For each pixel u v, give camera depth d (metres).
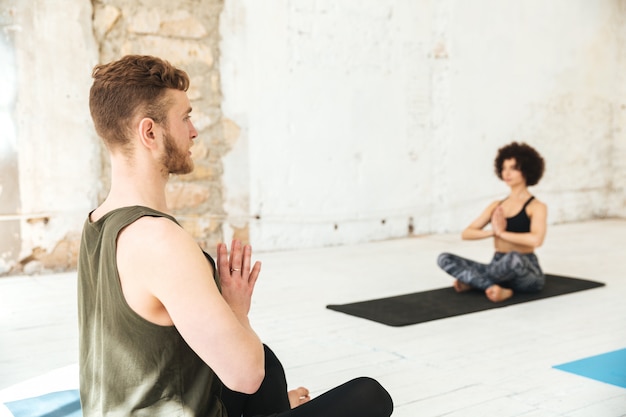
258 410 1.56
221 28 5.56
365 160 6.41
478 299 4.01
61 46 4.91
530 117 7.51
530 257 4.09
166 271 1.08
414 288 4.39
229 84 5.64
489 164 7.22
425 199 6.85
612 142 8.30
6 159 4.77
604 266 5.13
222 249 1.22
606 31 8.08
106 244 1.13
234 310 1.21
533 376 2.67
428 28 6.66
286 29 5.85
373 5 6.29
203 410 1.19
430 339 3.20
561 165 7.86
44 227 4.96
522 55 7.36
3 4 4.66
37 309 3.89
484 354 2.96
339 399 1.32
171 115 1.20
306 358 2.95
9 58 4.71
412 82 6.62
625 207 8.30
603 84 8.12
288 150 5.98
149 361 1.14
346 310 3.77
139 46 5.25
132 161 1.19
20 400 2.45
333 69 6.13
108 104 1.18
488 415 2.28
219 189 5.70
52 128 4.93
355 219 6.41
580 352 2.97
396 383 2.61
